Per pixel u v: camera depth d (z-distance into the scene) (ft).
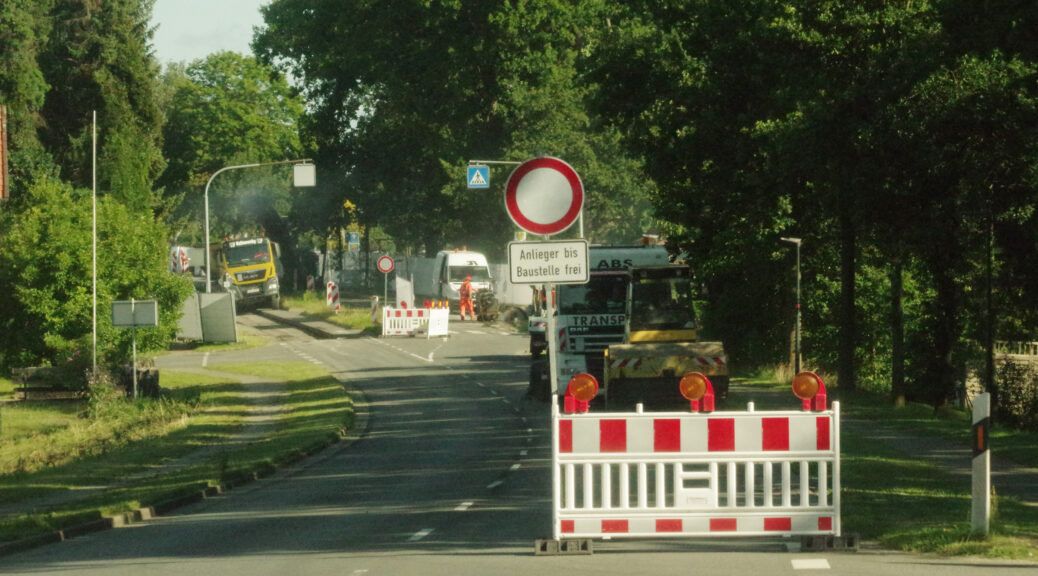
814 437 43.60
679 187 149.28
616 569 40.29
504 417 128.36
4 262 193.47
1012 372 176.76
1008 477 71.77
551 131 274.57
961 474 70.95
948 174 105.60
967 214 110.32
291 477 90.79
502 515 59.88
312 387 168.55
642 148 139.13
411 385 166.71
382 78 280.51
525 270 43.47
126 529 64.90
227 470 90.53
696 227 149.89
